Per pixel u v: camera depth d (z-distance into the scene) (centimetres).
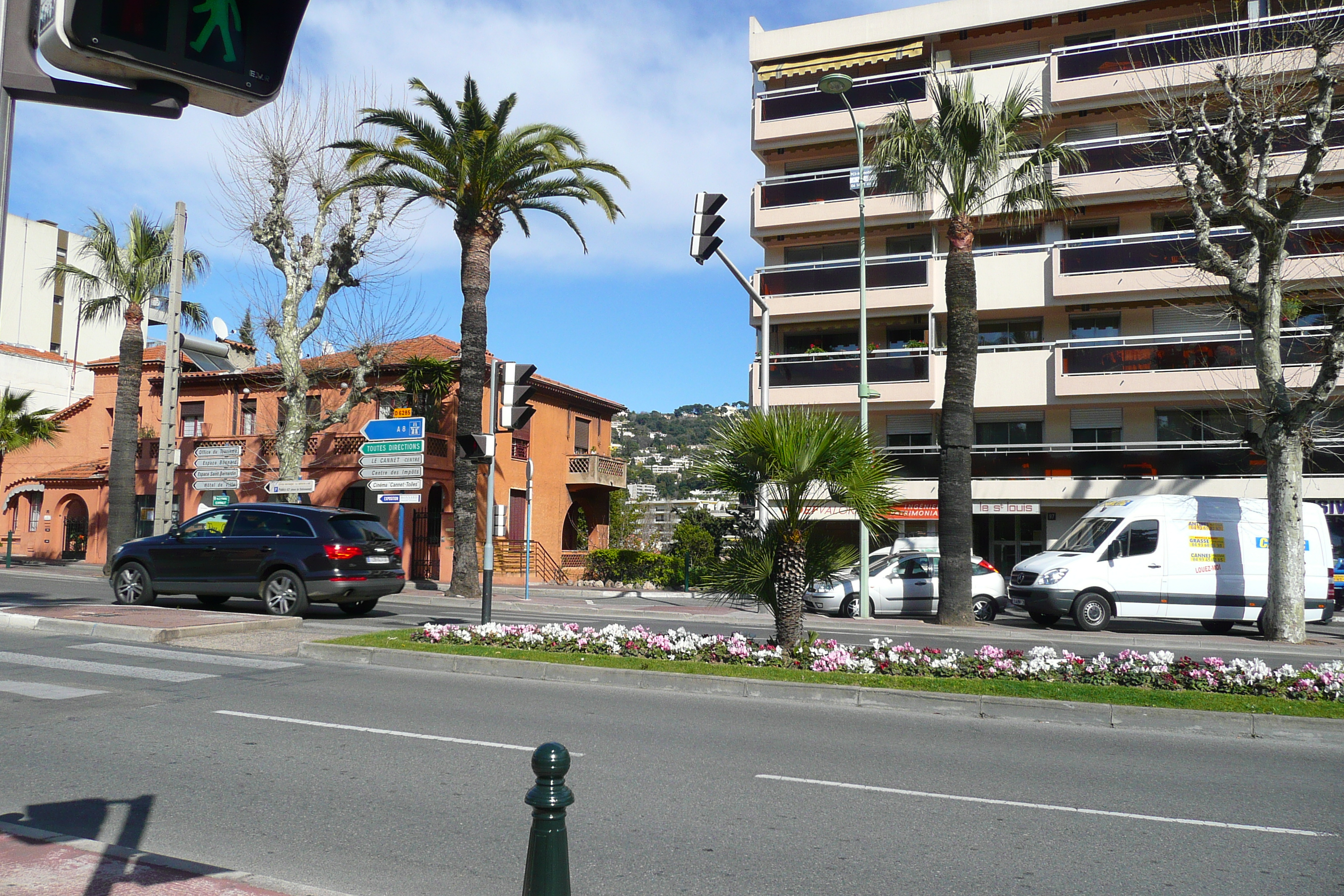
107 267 2869
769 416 1076
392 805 572
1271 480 1747
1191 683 959
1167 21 3192
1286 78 2661
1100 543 1928
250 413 3541
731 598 1137
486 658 1070
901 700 923
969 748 755
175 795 584
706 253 1594
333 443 3288
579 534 3956
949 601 1939
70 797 576
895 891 449
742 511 1234
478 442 1300
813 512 1108
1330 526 2644
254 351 3666
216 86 267
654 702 920
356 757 682
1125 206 3053
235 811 556
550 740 745
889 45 3450
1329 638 1852
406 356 3369
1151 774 685
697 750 725
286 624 1418
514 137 2420
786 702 941
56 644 1184
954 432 1972
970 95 1942
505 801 583
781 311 3284
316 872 463
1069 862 493
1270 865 493
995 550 3159
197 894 409
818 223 3341
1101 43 3025
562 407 3928
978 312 3152
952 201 1983
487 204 2439
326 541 1573
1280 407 1723
